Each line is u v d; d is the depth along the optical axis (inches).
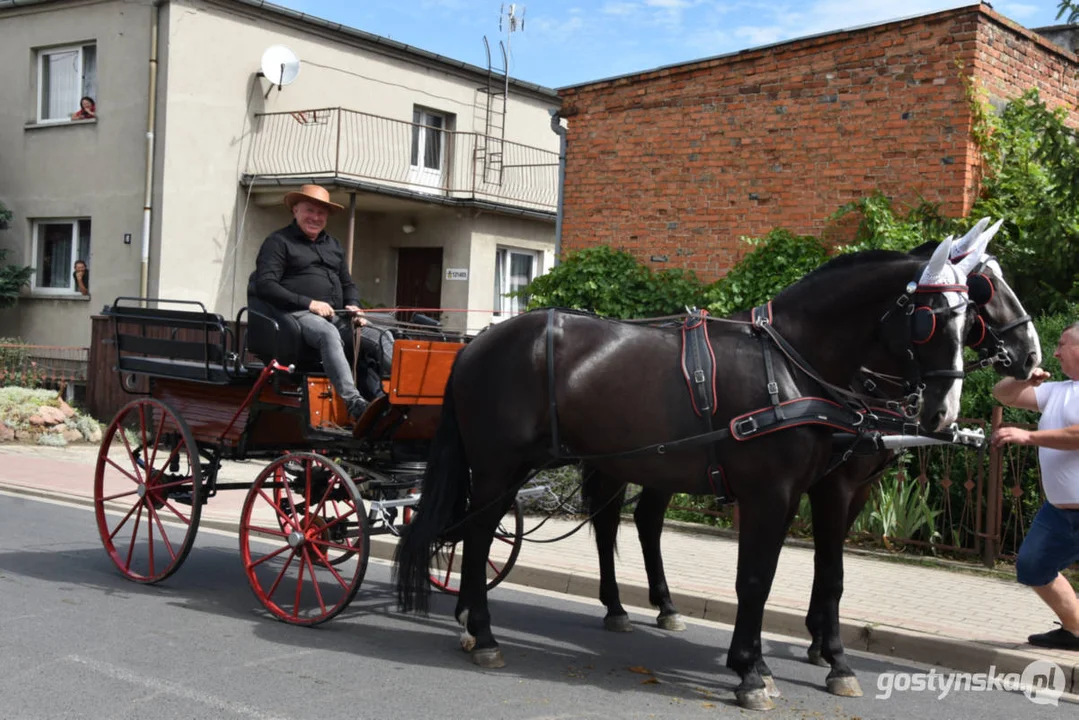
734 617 277.9
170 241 672.4
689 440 208.7
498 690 207.9
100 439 605.6
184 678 203.9
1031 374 219.8
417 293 770.8
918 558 339.3
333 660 222.8
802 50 452.4
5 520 376.8
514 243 773.3
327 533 249.6
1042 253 388.2
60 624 238.8
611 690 212.1
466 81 844.0
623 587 298.7
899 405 210.1
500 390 227.1
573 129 524.7
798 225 454.0
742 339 213.0
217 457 294.0
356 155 764.6
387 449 267.3
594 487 258.7
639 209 503.2
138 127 681.0
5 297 721.6
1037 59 448.1
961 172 412.2
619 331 222.2
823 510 226.1
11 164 746.8
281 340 277.0
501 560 327.9
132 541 292.8
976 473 345.4
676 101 490.3
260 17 708.0
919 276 201.2
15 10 737.0
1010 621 265.4
